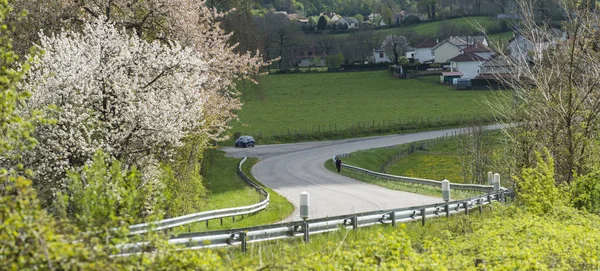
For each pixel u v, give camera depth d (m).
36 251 8.68
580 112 28.64
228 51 36.19
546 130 31.16
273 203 35.34
